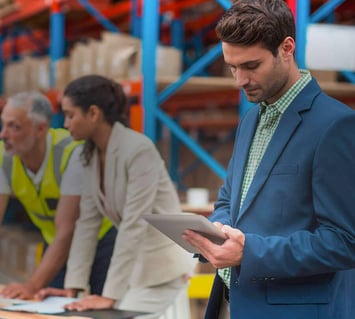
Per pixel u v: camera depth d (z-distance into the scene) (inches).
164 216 92.8
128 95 209.5
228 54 92.6
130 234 135.5
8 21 317.4
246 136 104.3
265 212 95.7
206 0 261.7
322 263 90.4
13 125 153.2
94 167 144.2
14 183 163.3
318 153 91.1
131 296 138.7
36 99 154.6
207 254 94.1
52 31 278.1
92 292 165.6
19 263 262.2
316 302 95.7
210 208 200.1
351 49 191.9
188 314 149.7
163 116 205.3
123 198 138.3
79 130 139.3
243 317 97.5
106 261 165.0
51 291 148.8
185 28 320.5
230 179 110.3
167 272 141.1
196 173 347.6
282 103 97.0
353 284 101.8
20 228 289.9
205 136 426.0
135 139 136.6
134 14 261.4
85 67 238.4
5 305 133.8
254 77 92.6
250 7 90.7
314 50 189.9
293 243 91.4
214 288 107.7
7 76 318.7
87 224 149.3
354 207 90.7
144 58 202.1
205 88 232.4
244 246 92.4
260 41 90.3
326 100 95.3
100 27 335.9
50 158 158.2
